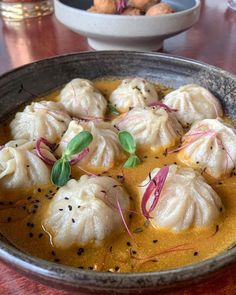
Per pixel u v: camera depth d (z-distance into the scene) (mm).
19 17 369
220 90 235
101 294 120
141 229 166
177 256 153
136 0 304
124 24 265
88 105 236
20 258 123
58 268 120
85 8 333
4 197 182
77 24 276
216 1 422
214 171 197
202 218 167
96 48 304
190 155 203
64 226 161
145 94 241
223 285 146
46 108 223
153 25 267
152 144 213
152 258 153
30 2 369
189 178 177
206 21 372
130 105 239
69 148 180
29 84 235
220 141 203
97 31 272
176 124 224
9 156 191
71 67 249
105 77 258
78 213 162
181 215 166
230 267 129
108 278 117
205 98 234
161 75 253
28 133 216
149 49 295
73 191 170
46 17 375
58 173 180
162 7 282
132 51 250
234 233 164
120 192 176
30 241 161
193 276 121
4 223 168
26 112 221
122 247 159
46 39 334
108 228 160
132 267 150
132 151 199
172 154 210
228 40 336
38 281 125
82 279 117
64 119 224
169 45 322
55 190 185
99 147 202
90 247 160
